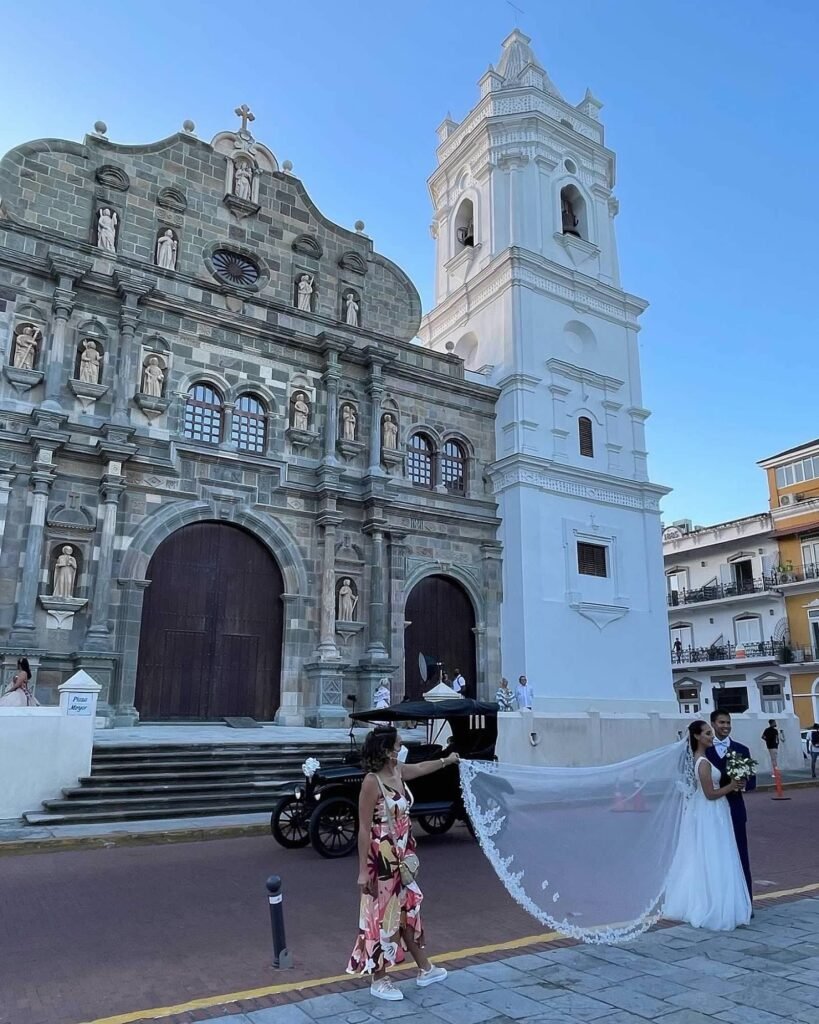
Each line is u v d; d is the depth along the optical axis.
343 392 27.08
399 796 6.20
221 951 7.10
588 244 34.31
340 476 26.19
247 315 25.31
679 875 7.82
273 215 27.48
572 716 20.16
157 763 16.03
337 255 28.69
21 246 22.30
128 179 24.84
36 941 7.38
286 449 25.41
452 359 30.12
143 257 24.67
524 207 33.06
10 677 19.27
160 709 21.78
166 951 7.10
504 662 28.23
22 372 21.25
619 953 6.73
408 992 5.86
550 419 30.70
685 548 51.34
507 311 31.33
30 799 13.95
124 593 21.44
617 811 7.80
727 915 7.43
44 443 20.72
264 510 24.39
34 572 20.08
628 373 33.97
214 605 23.23
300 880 10.05
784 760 26.06
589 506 30.91
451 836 13.73
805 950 6.76
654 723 21.66
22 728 14.09
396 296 29.95
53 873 10.26
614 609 30.27
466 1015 5.38
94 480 21.78
